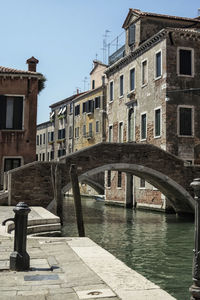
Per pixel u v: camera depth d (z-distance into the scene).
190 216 22.39
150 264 10.65
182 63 23.41
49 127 54.41
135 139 26.86
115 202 29.97
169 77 22.94
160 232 16.61
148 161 20.30
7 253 6.54
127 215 23.12
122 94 29.72
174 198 22.70
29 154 20.84
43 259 6.05
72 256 6.26
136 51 26.62
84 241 7.73
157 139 23.75
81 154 19.11
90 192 42.50
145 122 25.61
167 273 9.66
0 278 4.97
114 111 31.00
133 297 4.14
